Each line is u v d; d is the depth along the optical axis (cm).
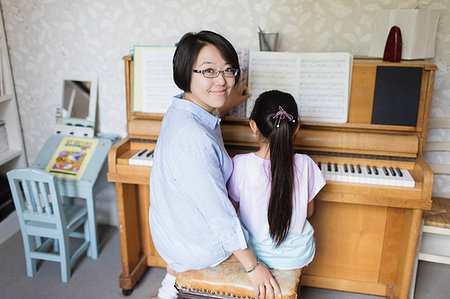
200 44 135
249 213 158
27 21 256
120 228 214
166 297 196
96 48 255
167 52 207
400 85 192
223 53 137
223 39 138
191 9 237
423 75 191
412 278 214
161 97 209
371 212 209
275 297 150
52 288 227
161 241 156
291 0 225
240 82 209
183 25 242
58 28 255
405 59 201
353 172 188
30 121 281
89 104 261
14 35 261
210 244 149
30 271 236
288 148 148
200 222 145
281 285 152
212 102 142
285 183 149
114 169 201
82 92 262
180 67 138
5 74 267
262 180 154
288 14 229
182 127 137
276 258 159
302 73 198
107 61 257
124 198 211
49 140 259
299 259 161
